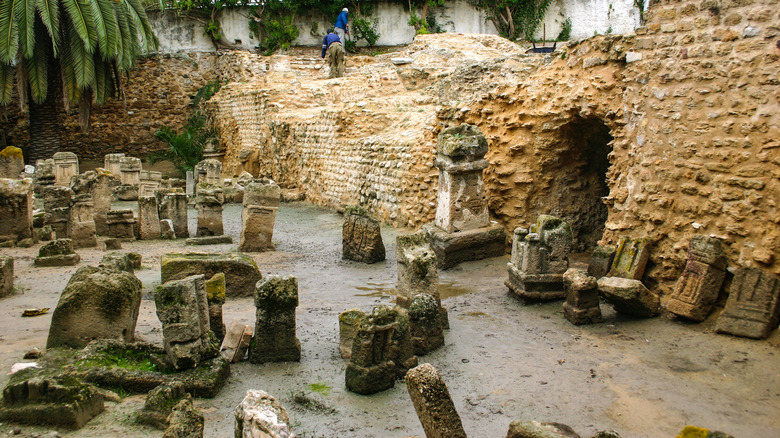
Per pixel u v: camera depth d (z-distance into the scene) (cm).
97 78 2350
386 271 1106
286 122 2152
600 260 909
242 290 934
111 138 3112
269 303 651
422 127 1565
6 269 895
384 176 1538
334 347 711
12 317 784
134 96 3112
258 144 2441
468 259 1130
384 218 1545
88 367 571
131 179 2044
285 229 1559
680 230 838
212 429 507
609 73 1012
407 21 2988
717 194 789
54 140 2536
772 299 702
